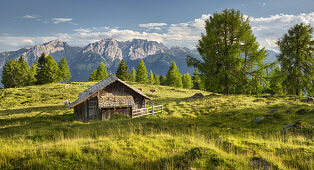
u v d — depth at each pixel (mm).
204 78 28234
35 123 15656
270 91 44469
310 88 29891
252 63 26172
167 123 15328
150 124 14109
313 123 10875
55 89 46344
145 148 7559
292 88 31469
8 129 13008
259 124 13469
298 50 30531
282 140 8992
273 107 19312
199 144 8102
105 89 20703
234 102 24000
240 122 14766
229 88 29828
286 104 20375
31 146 8055
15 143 8656
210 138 9914
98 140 8594
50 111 24281
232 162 5977
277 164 5785
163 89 54281
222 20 26312
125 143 8023
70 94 41750
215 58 27297
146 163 6164
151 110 22547
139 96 22875
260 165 5824
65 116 21516
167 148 7723
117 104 20203
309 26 28938
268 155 6590
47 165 5754
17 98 37781
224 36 27391
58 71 66000
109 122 15984
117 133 10898
